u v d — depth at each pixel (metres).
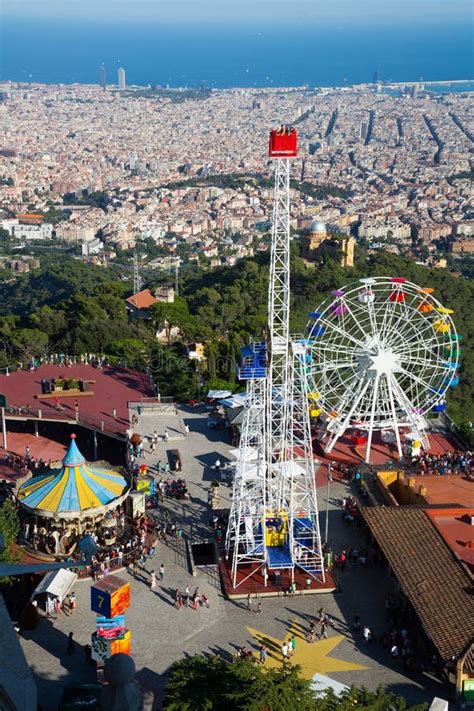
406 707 56.00
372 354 99.19
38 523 78.50
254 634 66.56
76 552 76.69
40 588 67.69
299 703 50.97
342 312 103.12
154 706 57.75
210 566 76.56
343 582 74.38
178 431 104.25
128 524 81.56
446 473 94.50
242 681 53.31
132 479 85.44
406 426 104.56
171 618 68.44
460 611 62.09
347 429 107.69
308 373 100.94
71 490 77.88
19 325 157.62
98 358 129.50
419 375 104.44
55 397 111.81
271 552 76.19
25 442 105.19
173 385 117.75
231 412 104.19
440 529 73.00
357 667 62.50
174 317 160.38
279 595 72.19
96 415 106.06
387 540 72.56
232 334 137.50
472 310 189.50
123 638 60.53
